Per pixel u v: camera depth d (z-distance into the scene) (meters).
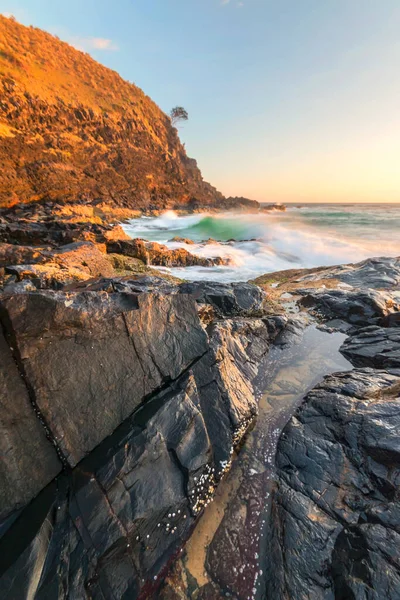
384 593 2.72
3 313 3.52
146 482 3.72
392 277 13.46
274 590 3.09
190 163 89.69
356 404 5.00
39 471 3.42
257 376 6.82
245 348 7.39
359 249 23.22
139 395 4.45
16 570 2.78
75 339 4.02
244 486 4.29
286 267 19.38
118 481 3.57
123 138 61.34
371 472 3.91
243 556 3.46
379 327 8.47
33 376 3.59
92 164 51.28
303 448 4.62
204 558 3.45
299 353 7.90
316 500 3.86
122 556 3.22
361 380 5.84
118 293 4.88
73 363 3.95
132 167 57.75
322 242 25.73
